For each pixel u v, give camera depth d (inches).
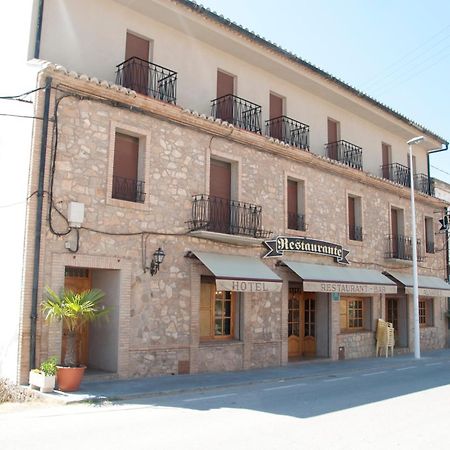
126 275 465.7
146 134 494.6
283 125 685.9
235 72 633.6
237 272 526.3
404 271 868.6
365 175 778.2
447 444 262.4
